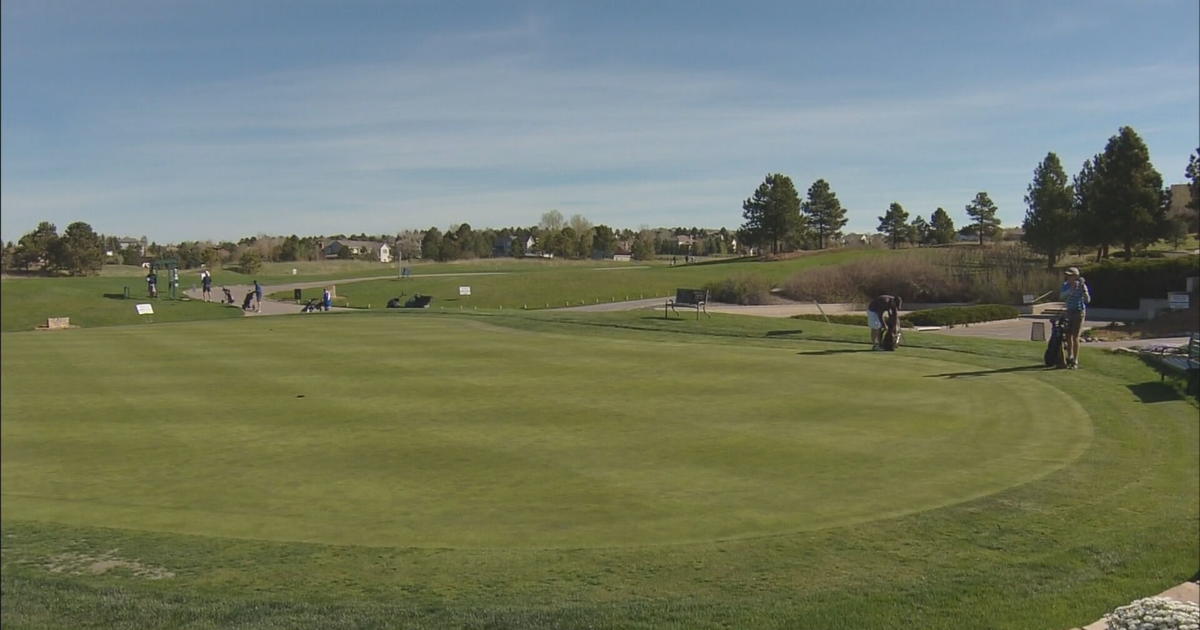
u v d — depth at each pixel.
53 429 14.74
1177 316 35.69
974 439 12.66
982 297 52.00
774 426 13.78
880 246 125.19
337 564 8.23
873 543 8.38
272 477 11.47
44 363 23.56
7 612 7.25
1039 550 8.06
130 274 89.44
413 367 21.42
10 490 11.13
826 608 6.75
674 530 8.95
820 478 10.76
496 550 8.48
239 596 7.50
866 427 13.59
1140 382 17.02
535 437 13.35
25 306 53.38
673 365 20.91
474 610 6.97
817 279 56.25
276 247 127.75
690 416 14.69
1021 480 10.45
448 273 85.81
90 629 6.89
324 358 23.64
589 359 22.38
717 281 60.56
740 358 21.98
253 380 19.78
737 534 8.77
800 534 8.70
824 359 21.52
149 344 28.42
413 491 10.65
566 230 138.38
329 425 14.60
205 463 12.28
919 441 12.59
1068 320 19.00
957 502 9.63
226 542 8.97
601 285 69.31
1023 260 55.91
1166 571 7.40
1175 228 67.38
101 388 19.06
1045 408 14.77
